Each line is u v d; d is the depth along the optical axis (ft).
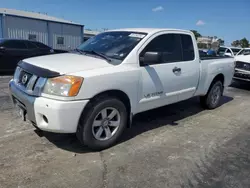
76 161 10.00
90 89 9.69
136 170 9.55
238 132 14.12
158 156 10.75
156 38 12.90
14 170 9.12
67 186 8.36
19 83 10.98
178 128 14.35
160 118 16.02
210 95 18.04
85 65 10.48
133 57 11.57
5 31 58.75
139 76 11.64
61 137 12.14
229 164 10.33
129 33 13.28
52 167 9.46
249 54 31.17
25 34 62.80
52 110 9.20
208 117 16.79
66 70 9.73
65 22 71.56
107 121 10.93
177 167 9.90
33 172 9.06
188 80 14.90
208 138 13.04
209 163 10.33
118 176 9.09
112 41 13.10
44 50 36.29
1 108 16.30
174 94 14.08
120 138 12.43
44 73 9.62
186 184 8.80
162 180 8.98
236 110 18.98
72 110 9.39
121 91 10.96
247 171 9.84
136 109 12.11
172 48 13.84
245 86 30.68
